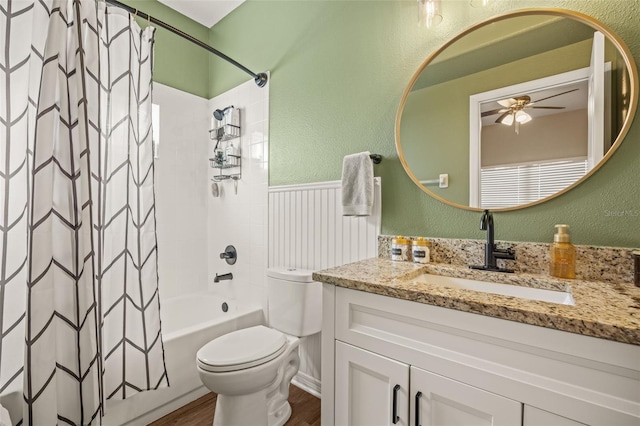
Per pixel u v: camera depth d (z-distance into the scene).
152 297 1.48
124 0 2.02
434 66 1.33
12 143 1.11
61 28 1.15
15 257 1.12
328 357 1.03
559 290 0.93
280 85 1.97
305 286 1.56
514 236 1.14
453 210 1.28
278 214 1.95
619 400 0.58
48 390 1.08
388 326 0.89
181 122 2.34
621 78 0.96
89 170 1.22
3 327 1.10
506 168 1.15
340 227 1.63
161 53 2.22
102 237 1.35
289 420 1.52
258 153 2.10
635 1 0.94
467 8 1.25
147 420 1.49
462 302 0.74
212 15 2.38
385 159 1.48
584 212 1.01
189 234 2.39
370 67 1.54
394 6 1.47
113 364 1.38
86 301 1.19
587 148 1.00
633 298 0.75
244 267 2.18
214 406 1.63
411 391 0.84
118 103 1.43
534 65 1.11
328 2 1.73
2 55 1.10
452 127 1.28
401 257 1.33
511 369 0.69
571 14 1.03
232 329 1.86
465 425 0.76
